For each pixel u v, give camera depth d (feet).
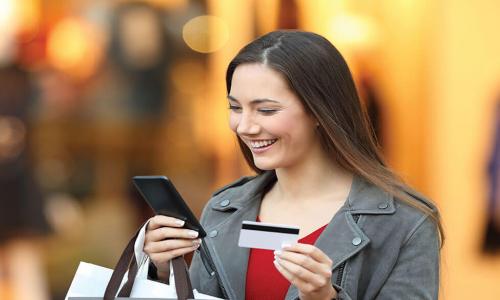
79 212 29.86
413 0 28.58
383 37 28.50
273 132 9.86
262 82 9.84
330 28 28.35
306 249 9.02
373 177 10.21
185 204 9.71
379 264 10.09
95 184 29.99
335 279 10.00
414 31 28.63
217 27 29.14
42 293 29.50
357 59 28.50
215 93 29.50
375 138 10.69
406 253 10.09
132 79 29.50
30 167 29.43
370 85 28.63
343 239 10.09
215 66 29.37
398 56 28.63
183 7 29.19
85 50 29.32
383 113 28.73
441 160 28.99
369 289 10.07
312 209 10.46
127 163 29.91
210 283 10.76
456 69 28.91
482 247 29.12
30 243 29.50
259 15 28.58
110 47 29.40
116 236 29.99
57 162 29.68
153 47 29.37
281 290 10.17
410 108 28.81
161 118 29.66
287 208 10.62
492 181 28.99
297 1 28.30
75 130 29.68
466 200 29.14
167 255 9.89
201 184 29.84
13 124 29.17
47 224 29.63
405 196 10.26
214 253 10.69
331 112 10.07
